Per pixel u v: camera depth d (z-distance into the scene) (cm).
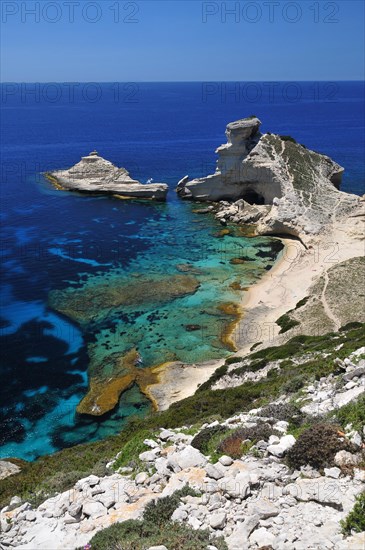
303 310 5747
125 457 2070
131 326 5734
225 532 1310
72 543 1434
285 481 1471
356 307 5631
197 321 5831
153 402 4416
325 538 1207
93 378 4809
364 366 2436
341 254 7431
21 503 1853
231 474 1534
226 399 3062
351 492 1362
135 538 1334
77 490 1722
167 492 1513
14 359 5128
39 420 4297
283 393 2686
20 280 6975
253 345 5234
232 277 7044
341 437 1576
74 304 6253
